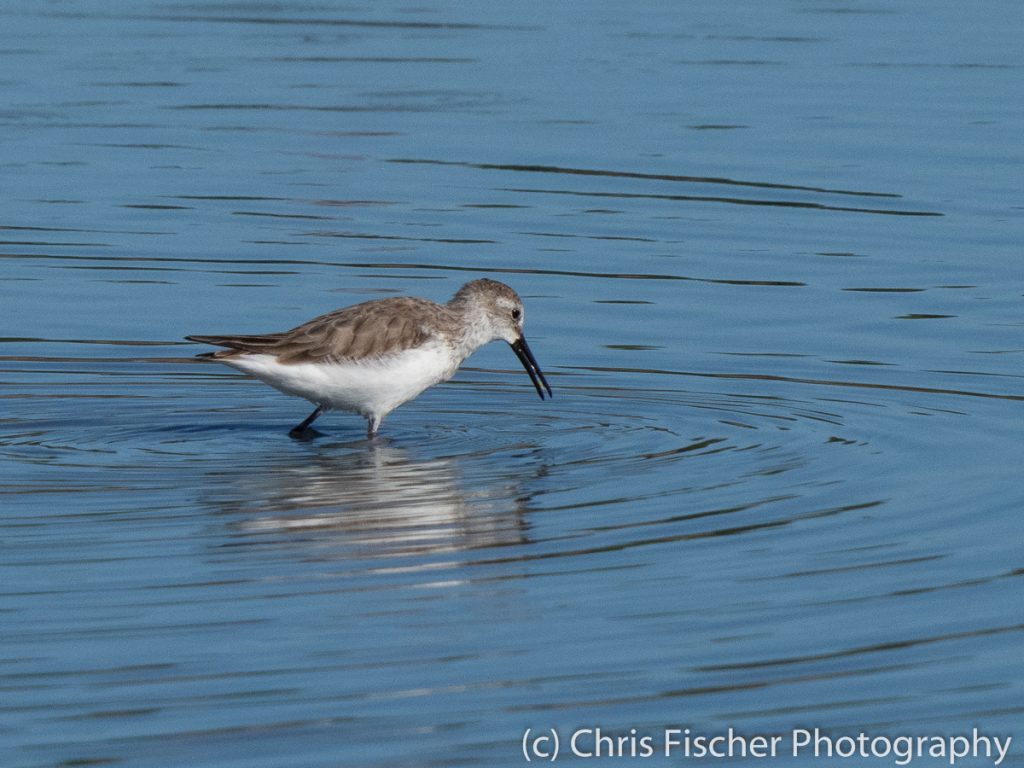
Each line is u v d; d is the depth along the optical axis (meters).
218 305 19.81
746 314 19.69
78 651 10.49
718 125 27.20
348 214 23.20
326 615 11.14
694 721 9.86
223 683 10.11
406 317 15.66
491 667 10.42
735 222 23.02
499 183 24.61
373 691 10.06
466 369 18.23
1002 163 25.28
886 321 19.42
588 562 12.22
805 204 23.69
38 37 33.06
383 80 29.92
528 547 12.50
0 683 10.04
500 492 13.88
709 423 16.12
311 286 20.45
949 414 16.33
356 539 12.65
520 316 16.58
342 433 15.91
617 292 20.47
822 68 30.80
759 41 33.19
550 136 26.69
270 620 11.04
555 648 10.71
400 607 11.32
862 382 17.44
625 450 15.20
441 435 15.81
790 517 13.26
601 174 24.98
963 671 10.52
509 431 15.93
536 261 21.50
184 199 23.75
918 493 13.88
